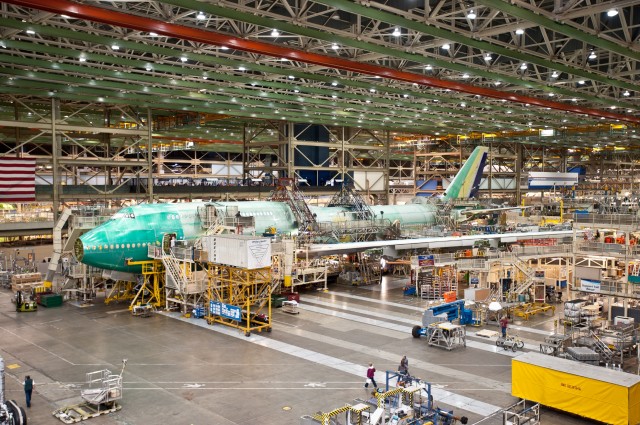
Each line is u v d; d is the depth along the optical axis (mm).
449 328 38344
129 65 49469
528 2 36531
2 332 43094
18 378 32875
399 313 49656
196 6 34031
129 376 33188
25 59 49281
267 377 32906
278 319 47406
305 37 42438
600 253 45688
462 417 26281
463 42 41750
